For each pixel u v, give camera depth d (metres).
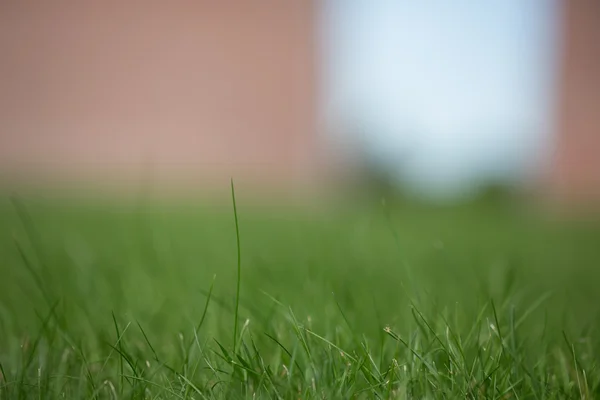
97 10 9.77
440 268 2.80
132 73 9.95
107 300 1.86
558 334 1.59
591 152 9.12
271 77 10.23
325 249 3.11
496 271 2.61
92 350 1.36
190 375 1.19
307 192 9.78
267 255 3.11
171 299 1.94
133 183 9.40
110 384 1.12
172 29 10.00
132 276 2.22
